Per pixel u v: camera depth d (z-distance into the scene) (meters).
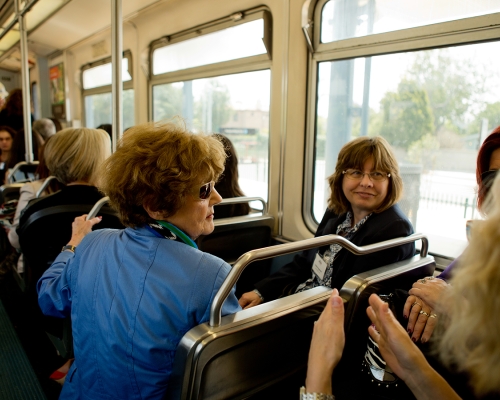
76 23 5.05
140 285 1.00
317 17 2.48
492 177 1.21
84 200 1.94
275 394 1.28
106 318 1.02
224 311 1.08
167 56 3.90
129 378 1.01
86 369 1.10
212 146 1.10
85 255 1.15
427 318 1.29
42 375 2.31
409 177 2.22
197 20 3.36
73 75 6.45
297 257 2.21
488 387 0.66
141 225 1.08
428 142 2.12
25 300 3.34
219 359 1.03
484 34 1.79
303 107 2.63
